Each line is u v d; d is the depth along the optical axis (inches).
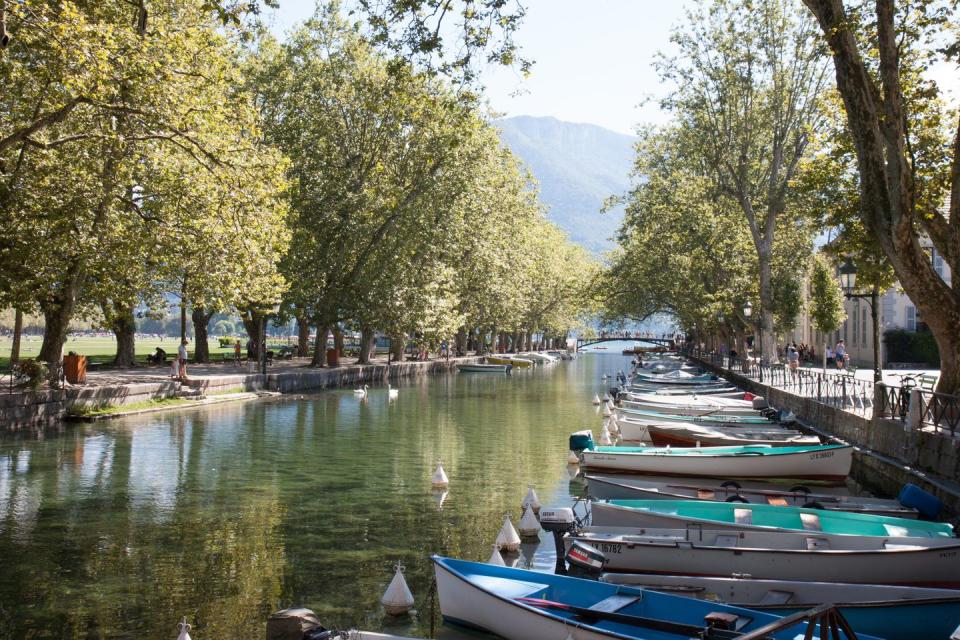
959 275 707.4
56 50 746.8
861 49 831.1
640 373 2201.0
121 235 1070.4
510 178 2736.2
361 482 788.0
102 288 1213.7
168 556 527.5
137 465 852.6
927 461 655.8
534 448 1021.8
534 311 3951.8
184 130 867.4
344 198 1888.5
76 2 864.9
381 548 551.5
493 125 2063.2
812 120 1685.5
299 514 649.0
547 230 4023.1
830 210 971.9
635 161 2369.6
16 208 1001.5
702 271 2102.6
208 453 939.3
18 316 1365.7
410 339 2623.0
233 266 1072.8
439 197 2014.0
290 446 1008.2
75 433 1045.8
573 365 3772.1
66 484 751.7
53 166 1009.5
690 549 460.1
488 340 4441.4
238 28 658.2
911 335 2144.4
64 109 770.2
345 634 333.4
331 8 1947.6
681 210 2075.5
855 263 965.8
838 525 517.3
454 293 2529.5
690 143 1957.4
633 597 374.6
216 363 2161.7
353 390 1884.8
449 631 397.4
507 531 553.9
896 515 567.5
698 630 341.1
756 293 2015.3
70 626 403.5
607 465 802.8
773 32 1669.5
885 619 354.3
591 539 477.4
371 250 1969.7
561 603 374.9
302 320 2113.7
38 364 1107.3
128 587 464.1
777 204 1721.2
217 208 938.7
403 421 1296.8
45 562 511.5
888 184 681.6
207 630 398.9
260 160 967.0
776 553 446.3
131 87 826.2
